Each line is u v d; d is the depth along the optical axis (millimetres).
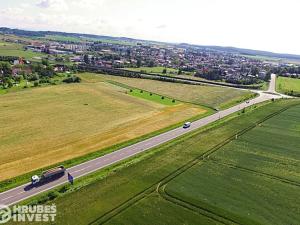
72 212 65188
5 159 91938
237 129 125812
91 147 104188
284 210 69188
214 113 160375
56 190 75750
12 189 76125
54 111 144625
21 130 116750
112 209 66688
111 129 123500
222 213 66812
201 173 85375
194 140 111750
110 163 92438
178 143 108562
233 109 171375
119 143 108938
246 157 97875
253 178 83938
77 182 80250
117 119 137875
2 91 179875
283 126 131750
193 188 77000
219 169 88500
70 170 87125
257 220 65000
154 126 131000
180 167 88312
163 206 68562
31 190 76000
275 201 72750
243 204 70812
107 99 176125
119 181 79000
